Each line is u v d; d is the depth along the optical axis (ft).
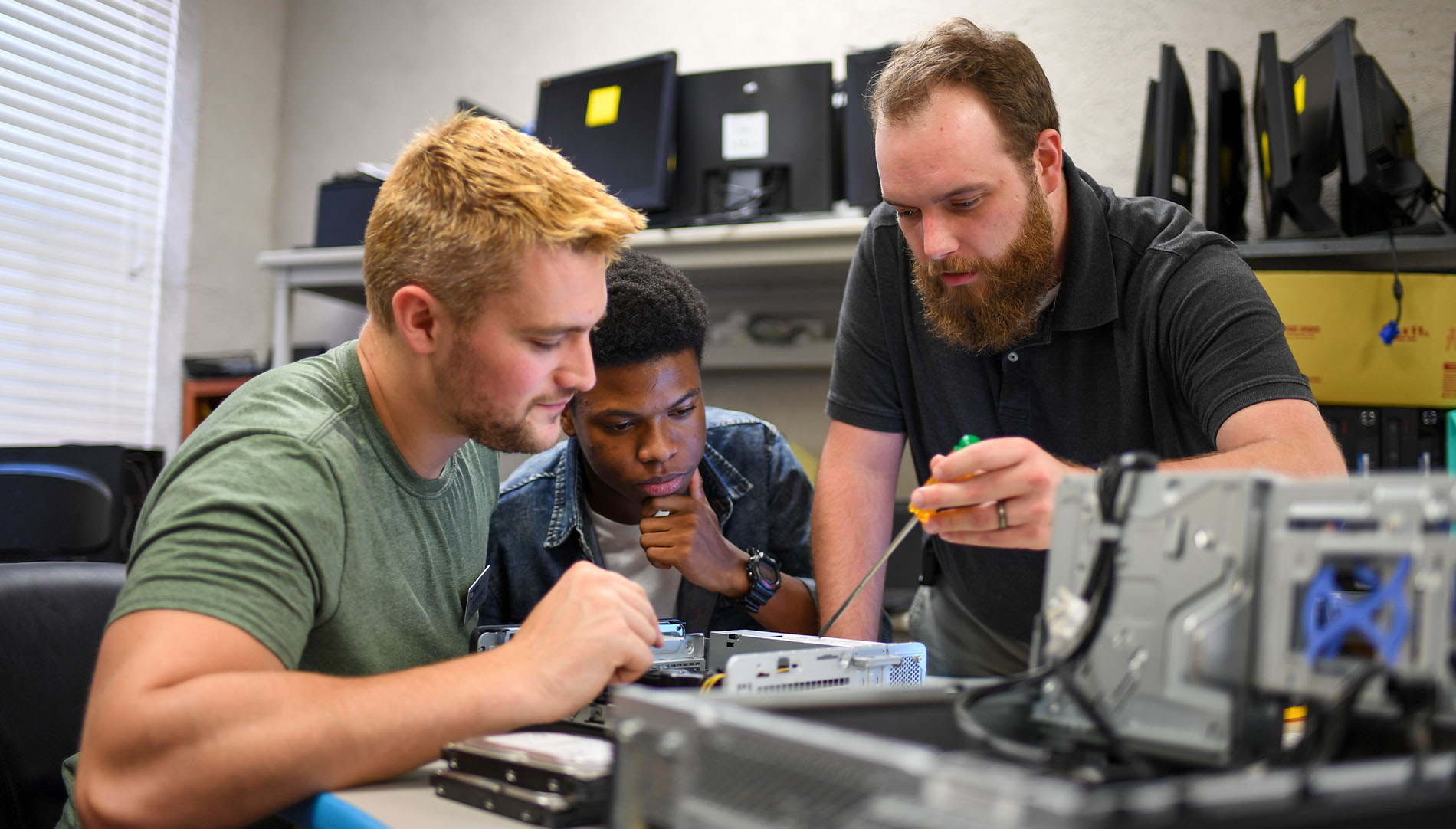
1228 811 1.16
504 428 2.86
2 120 9.67
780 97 8.46
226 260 11.31
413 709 2.23
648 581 4.42
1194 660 1.61
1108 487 1.79
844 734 1.35
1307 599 1.55
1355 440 6.65
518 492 4.45
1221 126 7.18
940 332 4.07
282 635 2.44
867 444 4.59
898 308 4.42
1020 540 2.68
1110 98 8.66
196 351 10.99
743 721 1.42
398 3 11.31
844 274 8.70
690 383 3.86
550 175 2.76
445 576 3.23
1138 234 4.01
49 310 10.08
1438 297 6.57
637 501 4.27
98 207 10.48
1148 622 1.70
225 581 2.36
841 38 9.55
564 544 4.34
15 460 6.68
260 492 2.56
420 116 11.16
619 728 1.65
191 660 2.23
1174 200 7.07
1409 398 6.59
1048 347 4.12
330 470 2.76
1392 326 6.42
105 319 10.52
